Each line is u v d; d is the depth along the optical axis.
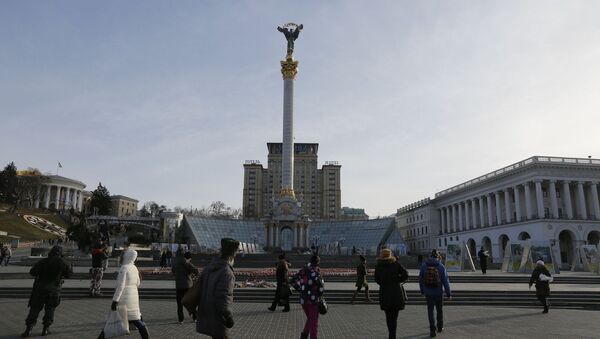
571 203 85.75
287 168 86.31
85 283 29.88
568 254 83.81
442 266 15.37
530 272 43.69
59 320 17.06
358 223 113.00
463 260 48.72
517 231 86.81
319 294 12.68
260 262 54.38
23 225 117.75
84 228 54.69
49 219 135.25
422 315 19.78
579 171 84.12
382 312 20.56
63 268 14.50
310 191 191.12
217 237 105.38
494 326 16.83
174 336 14.16
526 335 14.95
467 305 24.03
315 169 193.12
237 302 23.97
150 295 25.52
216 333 8.37
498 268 60.03
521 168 86.25
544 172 83.44
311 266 12.95
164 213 103.19
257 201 188.62
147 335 12.85
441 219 125.38
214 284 8.55
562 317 19.33
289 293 20.09
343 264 53.72
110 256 55.16
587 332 15.55
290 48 85.50
